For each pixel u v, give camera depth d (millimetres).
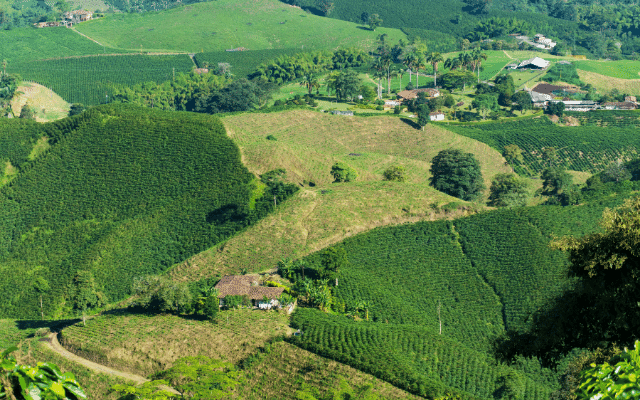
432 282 127000
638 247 26906
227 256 137250
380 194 153750
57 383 12555
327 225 142250
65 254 148375
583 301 30234
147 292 114875
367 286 120188
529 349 31203
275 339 101938
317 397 76312
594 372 13734
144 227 151375
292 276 125875
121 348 103312
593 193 158750
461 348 100875
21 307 133250
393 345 99625
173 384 64750
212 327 107000
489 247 133625
